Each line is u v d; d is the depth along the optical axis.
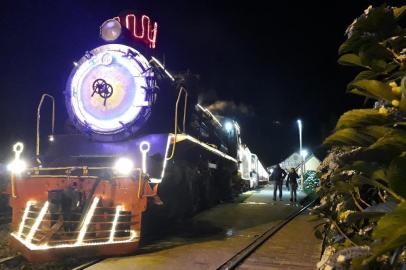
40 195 8.52
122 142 9.91
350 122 2.07
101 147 10.00
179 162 11.58
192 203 12.58
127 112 9.85
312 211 3.87
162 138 9.65
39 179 8.56
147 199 8.24
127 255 7.73
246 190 27.00
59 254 7.08
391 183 1.52
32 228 7.57
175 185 11.06
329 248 3.29
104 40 10.43
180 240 9.45
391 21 2.35
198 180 13.68
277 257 7.75
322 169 4.96
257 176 33.28
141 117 9.78
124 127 9.81
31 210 8.41
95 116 10.06
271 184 41.25
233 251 8.21
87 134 10.07
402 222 1.44
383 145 1.74
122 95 9.92
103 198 8.20
